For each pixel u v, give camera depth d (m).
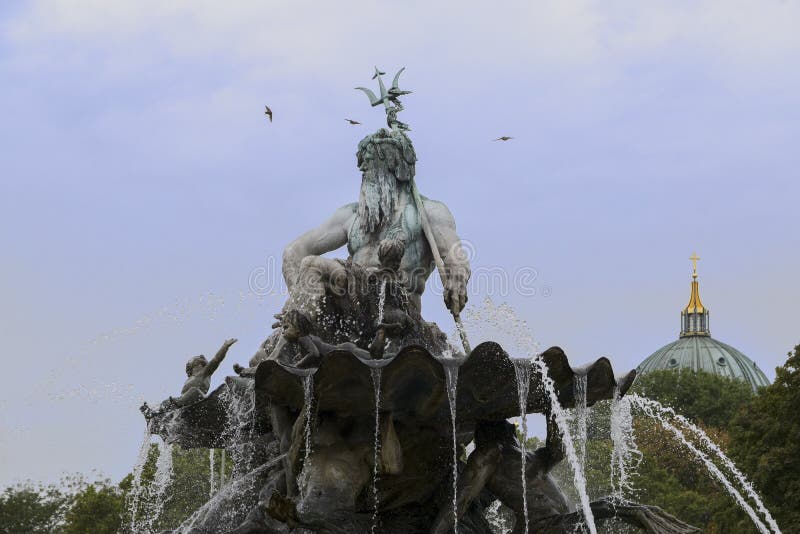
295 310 12.92
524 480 13.42
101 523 37.25
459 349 14.30
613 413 14.05
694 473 49.84
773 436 37.81
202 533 13.74
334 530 12.52
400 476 13.31
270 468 13.92
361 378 12.12
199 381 14.66
